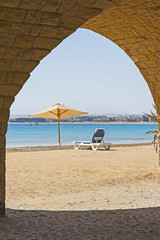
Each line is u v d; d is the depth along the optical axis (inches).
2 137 241.1
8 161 542.6
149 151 721.6
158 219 238.1
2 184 244.8
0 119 233.1
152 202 287.3
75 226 223.1
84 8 195.2
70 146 930.7
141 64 389.1
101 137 781.3
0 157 242.4
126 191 330.3
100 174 422.6
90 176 409.1
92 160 558.9
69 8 192.5
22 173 428.8
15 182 373.1
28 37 203.8
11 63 214.1
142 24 324.5
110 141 1386.6
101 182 373.7
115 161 546.3
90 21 342.0
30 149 841.5
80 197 307.6
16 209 266.1
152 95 401.4
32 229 216.8
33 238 200.5
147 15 303.0
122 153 676.7
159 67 368.5
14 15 189.2
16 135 1961.1
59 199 299.9
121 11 301.6
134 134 2121.1
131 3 279.3
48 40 209.2
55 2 186.4
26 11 188.7
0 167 242.8
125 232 211.3
